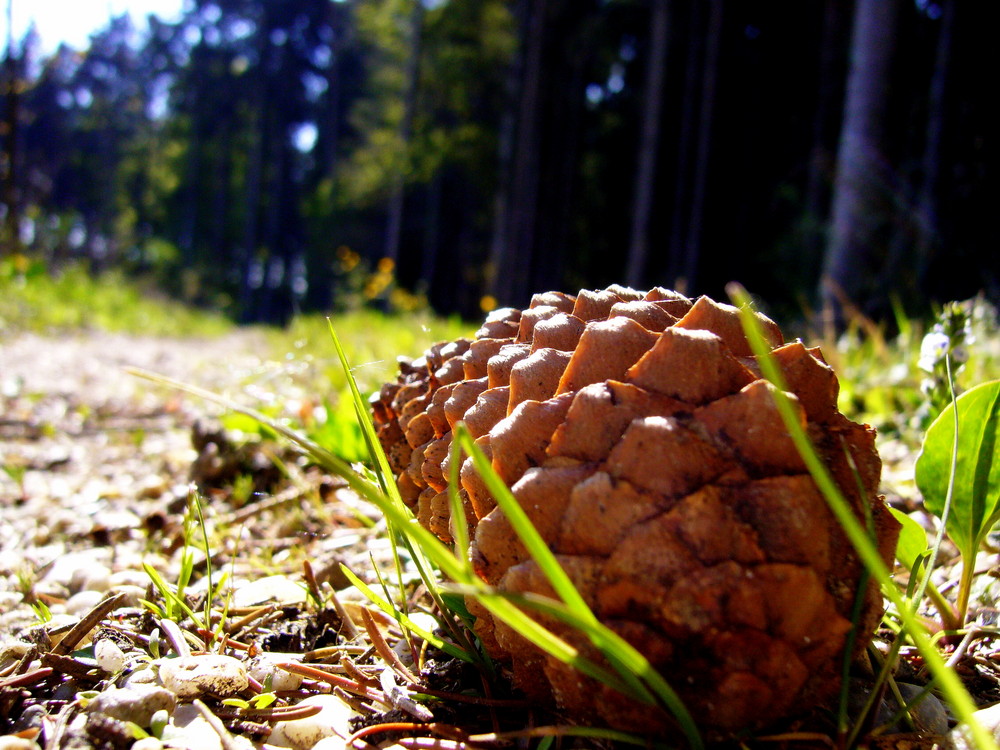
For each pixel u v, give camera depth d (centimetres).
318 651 11
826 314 30
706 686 7
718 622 7
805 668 7
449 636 11
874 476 8
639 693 7
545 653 8
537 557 7
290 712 10
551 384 9
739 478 8
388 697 10
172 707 9
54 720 9
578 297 10
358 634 12
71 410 38
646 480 8
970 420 10
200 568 16
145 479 24
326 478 20
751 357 9
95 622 11
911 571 10
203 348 93
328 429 20
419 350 43
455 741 9
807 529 8
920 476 11
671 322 9
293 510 18
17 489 23
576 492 8
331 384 31
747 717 7
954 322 16
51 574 15
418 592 13
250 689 10
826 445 8
